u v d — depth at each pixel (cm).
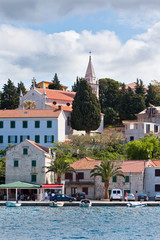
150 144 14938
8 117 16062
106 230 7700
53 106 18712
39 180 12600
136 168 12581
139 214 9312
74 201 11588
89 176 12838
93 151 15825
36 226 7994
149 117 19438
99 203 10775
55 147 15525
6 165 12781
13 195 12569
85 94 18150
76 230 7694
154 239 7062
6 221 8450
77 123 18050
